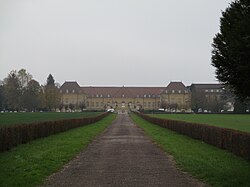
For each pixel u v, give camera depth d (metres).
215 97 146.62
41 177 13.03
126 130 47.38
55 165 15.97
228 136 21.55
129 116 117.38
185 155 19.86
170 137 34.06
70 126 46.19
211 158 18.50
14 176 12.93
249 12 12.62
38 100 124.81
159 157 19.61
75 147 23.98
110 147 25.17
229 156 19.23
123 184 12.09
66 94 199.12
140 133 41.34
